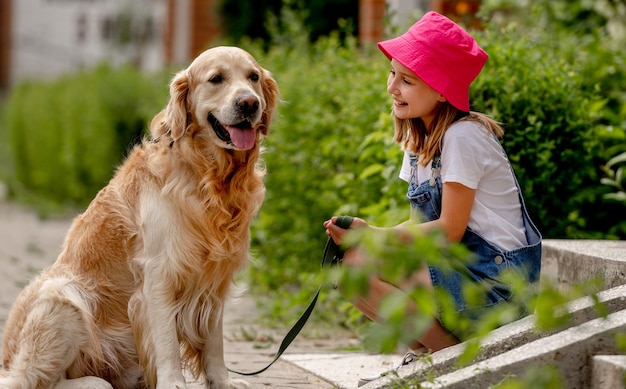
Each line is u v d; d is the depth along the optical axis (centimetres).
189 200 550
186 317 565
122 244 568
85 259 577
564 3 1131
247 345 788
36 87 2553
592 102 830
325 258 559
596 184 820
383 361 692
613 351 448
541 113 768
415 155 584
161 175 555
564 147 792
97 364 570
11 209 2328
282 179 1062
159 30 4856
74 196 2181
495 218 545
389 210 750
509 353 457
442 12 1187
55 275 581
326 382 635
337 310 920
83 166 2102
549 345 452
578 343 447
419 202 564
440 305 519
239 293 599
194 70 571
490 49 792
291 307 872
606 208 834
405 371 497
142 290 555
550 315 364
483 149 539
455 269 515
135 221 563
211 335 579
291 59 1207
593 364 443
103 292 572
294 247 1059
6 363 578
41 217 2041
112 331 576
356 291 349
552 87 780
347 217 538
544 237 794
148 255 551
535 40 882
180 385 540
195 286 562
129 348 582
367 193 888
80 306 557
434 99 550
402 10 1481
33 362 550
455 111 552
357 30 1880
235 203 566
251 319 918
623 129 845
